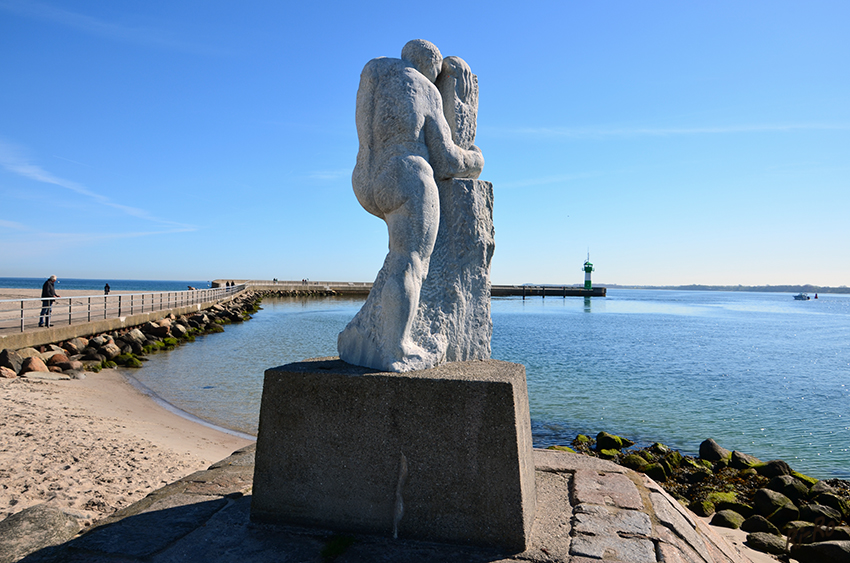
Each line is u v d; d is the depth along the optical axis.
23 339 13.02
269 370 3.25
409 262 3.38
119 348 17.25
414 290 3.36
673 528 3.30
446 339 3.66
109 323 18.22
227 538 3.00
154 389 13.41
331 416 3.11
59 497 4.93
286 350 21.75
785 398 15.28
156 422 9.59
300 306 54.25
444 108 4.00
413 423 3.02
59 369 12.84
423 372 3.23
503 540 2.91
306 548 2.90
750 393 15.97
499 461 2.93
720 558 3.44
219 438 9.13
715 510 6.91
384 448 3.05
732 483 7.89
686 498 7.44
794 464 9.75
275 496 3.17
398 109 3.53
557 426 11.91
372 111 3.63
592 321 47.56
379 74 3.62
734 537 5.97
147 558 2.77
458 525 2.95
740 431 11.76
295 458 3.15
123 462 6.38
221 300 40.75
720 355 25.31
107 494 5.17
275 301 63.03
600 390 16.06
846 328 44.72
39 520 3.17
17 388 9.98
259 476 3.19
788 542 5.62
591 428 11.79
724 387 16.89
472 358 3.81
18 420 7.58
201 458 7.30
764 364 22.36
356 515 3.06
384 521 3.03
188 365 17.34
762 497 6.82
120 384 13.23
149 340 20.72
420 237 3.42
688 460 8.96
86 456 6.39
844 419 12.84
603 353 25.19
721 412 13.45
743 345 30.16
